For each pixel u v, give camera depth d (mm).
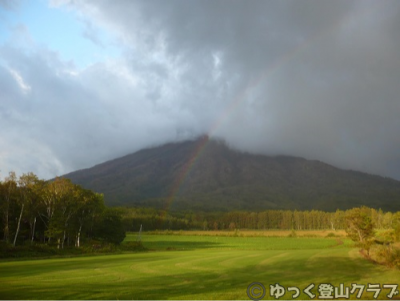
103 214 99688
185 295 22281
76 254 71438
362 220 56562
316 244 108750
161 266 42781
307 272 35594
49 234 80125
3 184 78000
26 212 80750
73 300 20906
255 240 131375
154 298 21297
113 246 85438
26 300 20750
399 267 36938
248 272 36156
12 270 38562
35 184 82688
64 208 84875
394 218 45375
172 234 165500
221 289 24797
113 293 23062
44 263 48312
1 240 74562
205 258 55375
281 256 57469
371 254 50312
